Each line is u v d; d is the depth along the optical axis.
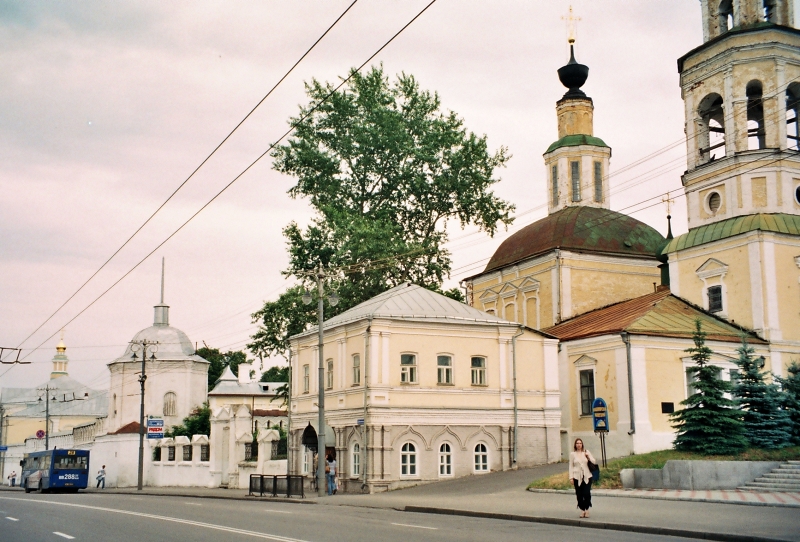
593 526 18.23
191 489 49.56
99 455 66.19
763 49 39.41
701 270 41.94
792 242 39.81
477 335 37.97
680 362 38.34
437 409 36.34
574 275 49.22
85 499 36.34
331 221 49.84
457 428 36.69
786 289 39.38
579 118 54.72
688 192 43.09
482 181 53.88
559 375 42.00
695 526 16.88
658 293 45.22
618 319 41.38
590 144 53.78
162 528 18.52
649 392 37.56
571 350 41.47
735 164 40.19
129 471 61.22
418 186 52.50
